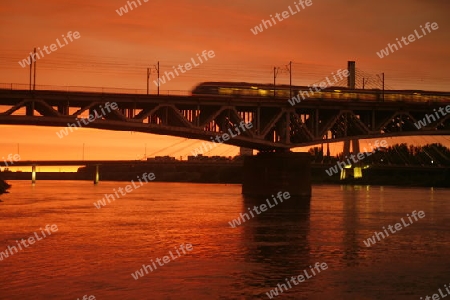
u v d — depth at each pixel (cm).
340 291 4166
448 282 4431
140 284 4300
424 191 18875
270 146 11312
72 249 5684
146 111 10431
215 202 12269
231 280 4431
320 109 11300
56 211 9800
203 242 6169
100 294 4041
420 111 11700
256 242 6184
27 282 4334
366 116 11900
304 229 7312
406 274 4672
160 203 12069
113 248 5759
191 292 4097
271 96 10988
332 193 17088
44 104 9256
